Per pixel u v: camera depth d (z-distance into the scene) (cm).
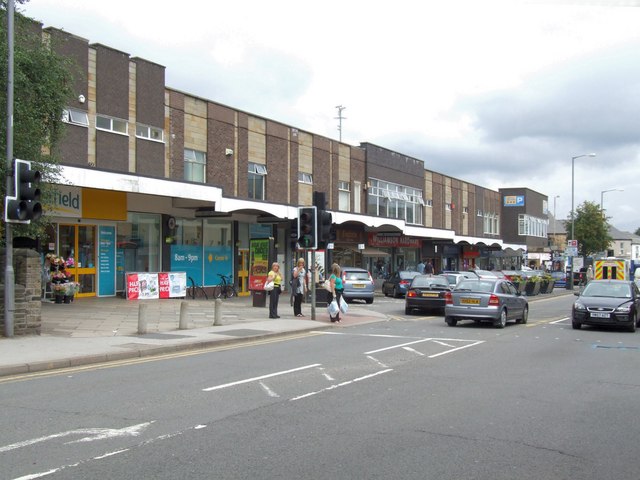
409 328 1823
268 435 657
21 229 1424
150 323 1708
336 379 979
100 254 2367
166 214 2638
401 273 3309
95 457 579
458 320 2003
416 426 699
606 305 1775
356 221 3497
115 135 2333
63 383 937
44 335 1405
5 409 767
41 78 1435
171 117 2628
